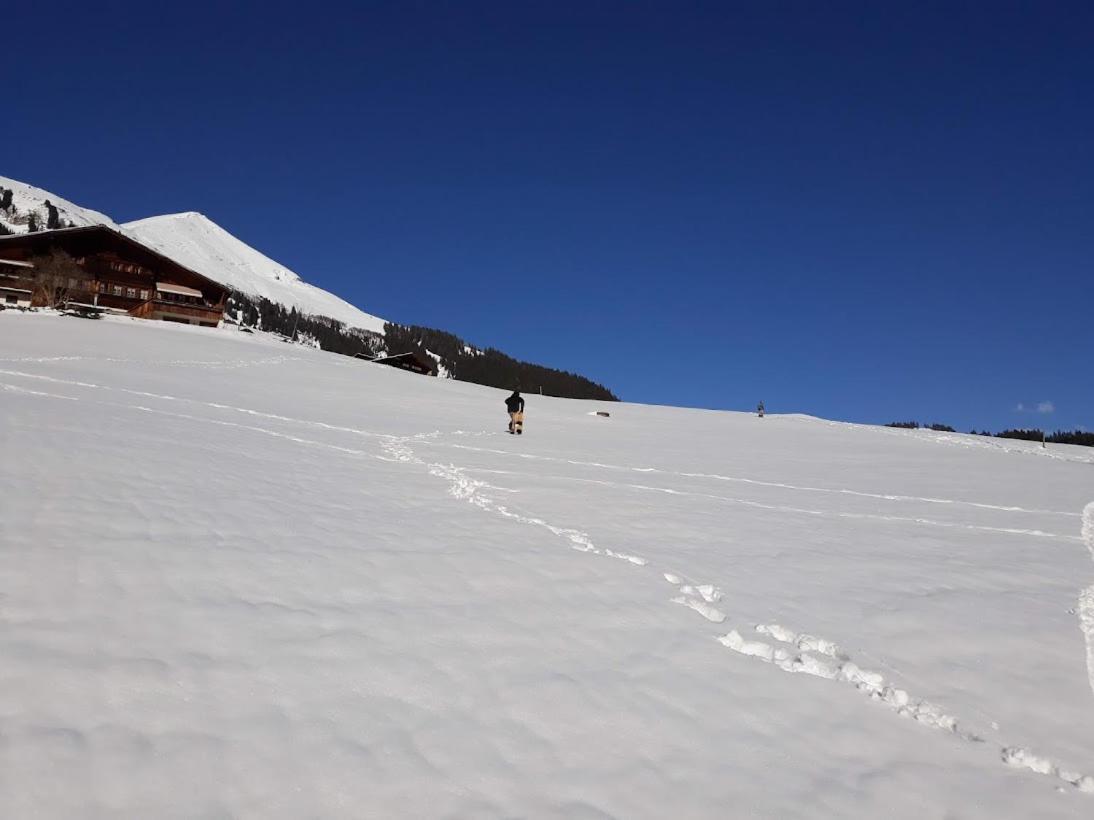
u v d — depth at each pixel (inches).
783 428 1673.2
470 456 788.0
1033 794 196.7
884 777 198.8
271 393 1264.8
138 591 241.6
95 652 198.2
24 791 143.8
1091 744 227.3
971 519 608.1
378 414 1184.2
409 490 498.6
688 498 621.3
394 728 188.5
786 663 267.7
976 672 271.0
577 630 272.2
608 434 1322.6
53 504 314.2
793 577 373.7
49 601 223.0
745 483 783.1
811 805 182.7
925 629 308.5
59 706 172.1
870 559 424.2
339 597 267.6
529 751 188.7
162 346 1743.4
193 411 793.6
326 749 174.7
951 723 232.4
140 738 166.2
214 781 156.9
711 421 1780.3
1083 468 1106.1
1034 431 2524.6
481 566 330.6
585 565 355.6
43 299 2415.1
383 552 329.4
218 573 269.3
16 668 183.2
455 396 1774.1
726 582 356.5
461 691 213.2
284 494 412.5
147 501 344.2
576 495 572.4
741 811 176.7
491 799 167.2
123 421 576.4
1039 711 245.6
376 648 230.7
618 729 206.2
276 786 159.0
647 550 405.4
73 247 2568.9
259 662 209.2
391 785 165.9
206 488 390.9
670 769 190.2
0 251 2476.6
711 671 252.1
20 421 481.4
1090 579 413.1
